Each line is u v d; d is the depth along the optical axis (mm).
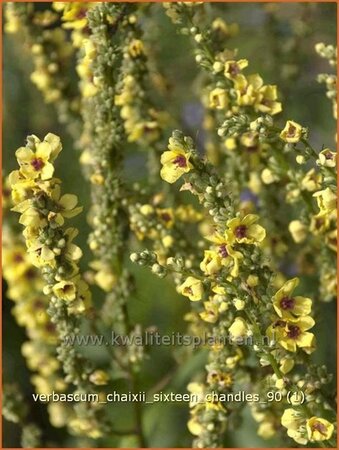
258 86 651
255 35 988
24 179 570
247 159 708
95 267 742
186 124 897
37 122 1093
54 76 809
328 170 593
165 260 706
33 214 570
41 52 798
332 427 575
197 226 804
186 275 578
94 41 668
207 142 792
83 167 777
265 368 658
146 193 725
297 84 967
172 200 759
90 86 709
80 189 1027
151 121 751
